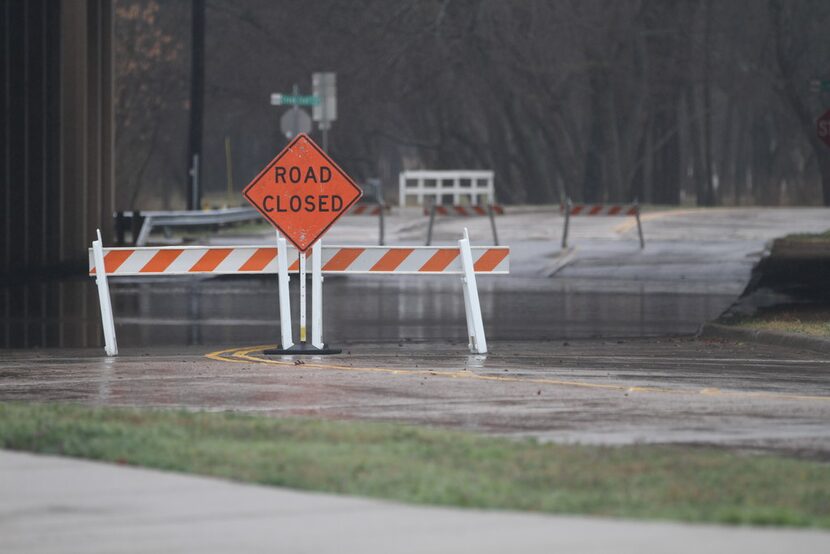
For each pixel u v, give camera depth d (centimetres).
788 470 2847
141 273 5569
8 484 2709
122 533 2339
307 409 3819
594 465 2867
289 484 2675
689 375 4694
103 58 11969
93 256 5541
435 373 4716
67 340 6284
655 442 3275
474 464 2867
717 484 2692
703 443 3272
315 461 2881
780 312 7194
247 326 6956
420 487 2633
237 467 2823
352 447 3050
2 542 2289
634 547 2228
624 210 11769
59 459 2966
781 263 10456
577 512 2461
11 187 10138
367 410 3803
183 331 6706
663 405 3906
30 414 3509
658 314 7619
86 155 11319
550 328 6881
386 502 2548
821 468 2889
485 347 5588
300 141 5519
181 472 2823
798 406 3897
